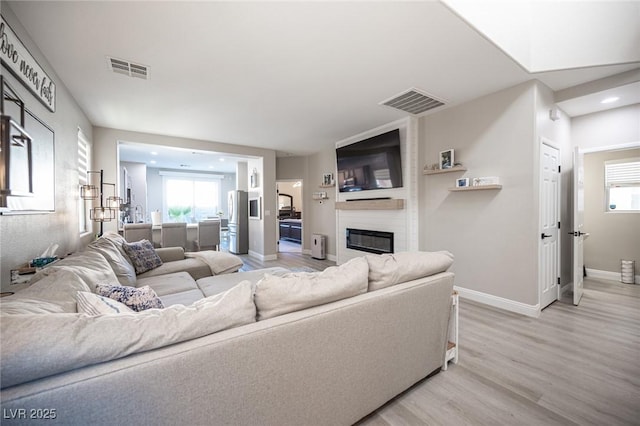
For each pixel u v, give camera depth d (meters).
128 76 2.60
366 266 1.50
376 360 1.43
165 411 0.85
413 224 3.92
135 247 3.00
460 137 3.43
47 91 2.13
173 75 2.60
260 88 2.92
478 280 3.27
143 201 7.90
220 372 0.95
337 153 5.18
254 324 1.07
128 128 4.32
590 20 2.45
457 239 3.49
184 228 4.88
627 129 3.20
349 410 1.34
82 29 1.91
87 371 0.76
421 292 1.64
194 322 0.94
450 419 1.45
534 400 1.59
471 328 2.54
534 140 2.78
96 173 4.07
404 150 4.00
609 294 3.47
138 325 0.86
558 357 2.04
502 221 3.04
